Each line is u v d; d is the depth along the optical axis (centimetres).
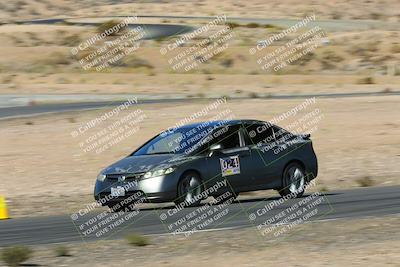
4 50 16500
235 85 12162
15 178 4919
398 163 5275
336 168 5156
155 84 12406
